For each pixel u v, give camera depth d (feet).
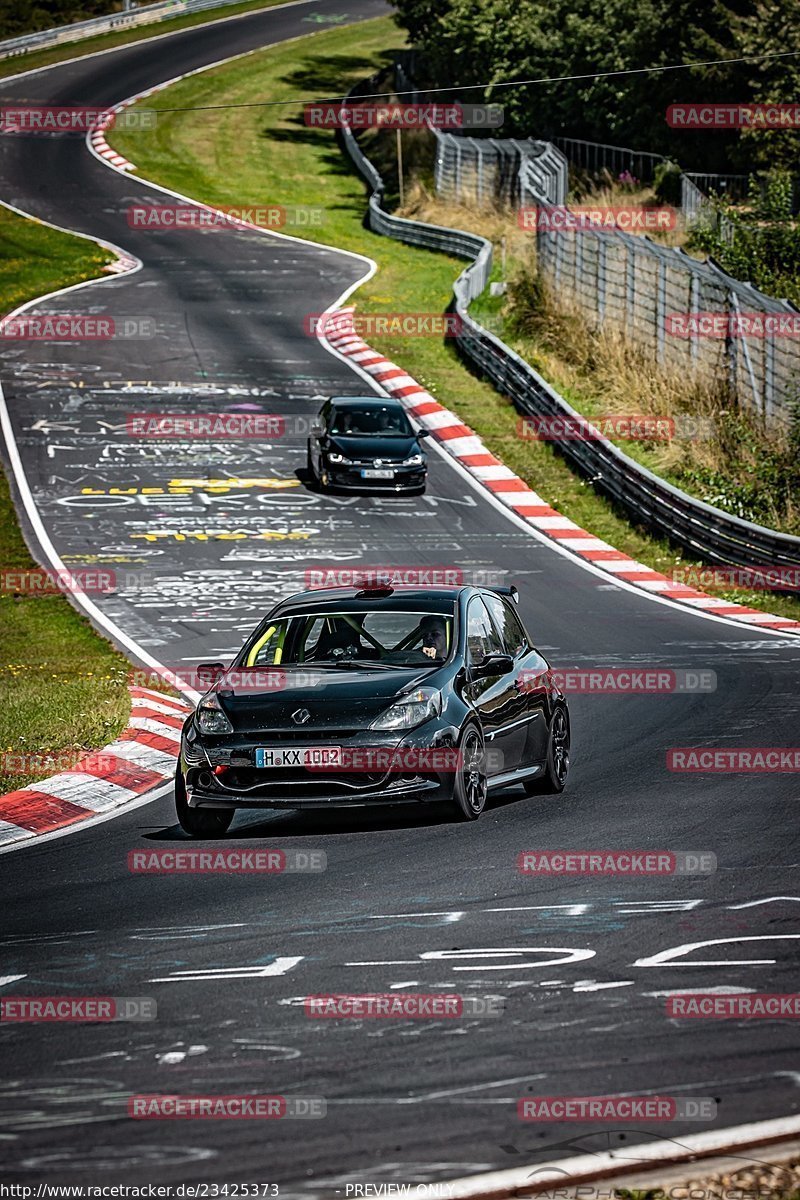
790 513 329.52
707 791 134.51
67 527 323.57
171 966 85.35
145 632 247.91
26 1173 56.80
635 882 101.86
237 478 366.22
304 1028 73.00
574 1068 66.44
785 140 573.33
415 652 130.72
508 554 310.65
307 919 94.79
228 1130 60.44
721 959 83.10
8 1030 74.33
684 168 629.92
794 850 109.91
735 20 586.45
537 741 136.15
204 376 462.60
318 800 118.62
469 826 122.93
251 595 273.75
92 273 604.08
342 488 351.87
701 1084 64.28
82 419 413.80
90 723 174.09
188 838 124.06
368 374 471.21
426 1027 72.49
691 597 281.33
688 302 411.54
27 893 106.63
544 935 89.15
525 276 525.34
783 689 193.57
